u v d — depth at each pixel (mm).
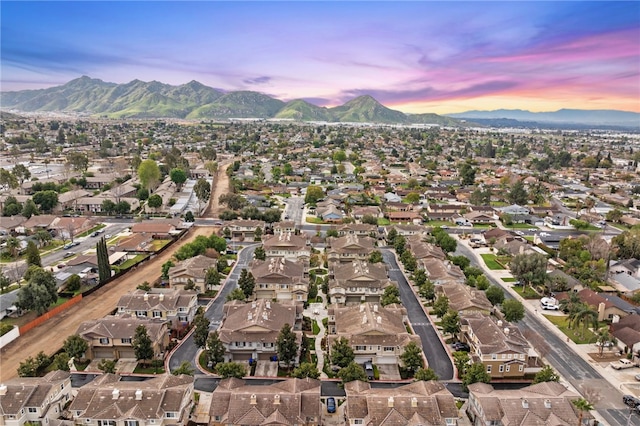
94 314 114562
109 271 135125
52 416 73812
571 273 144250
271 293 126188
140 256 160375
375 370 91250
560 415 70000
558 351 100188
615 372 91812
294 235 168125
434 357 97125
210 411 71562
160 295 109250
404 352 89562
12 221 187250
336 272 136750
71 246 170875
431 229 191500
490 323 96875
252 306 103375
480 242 185375
